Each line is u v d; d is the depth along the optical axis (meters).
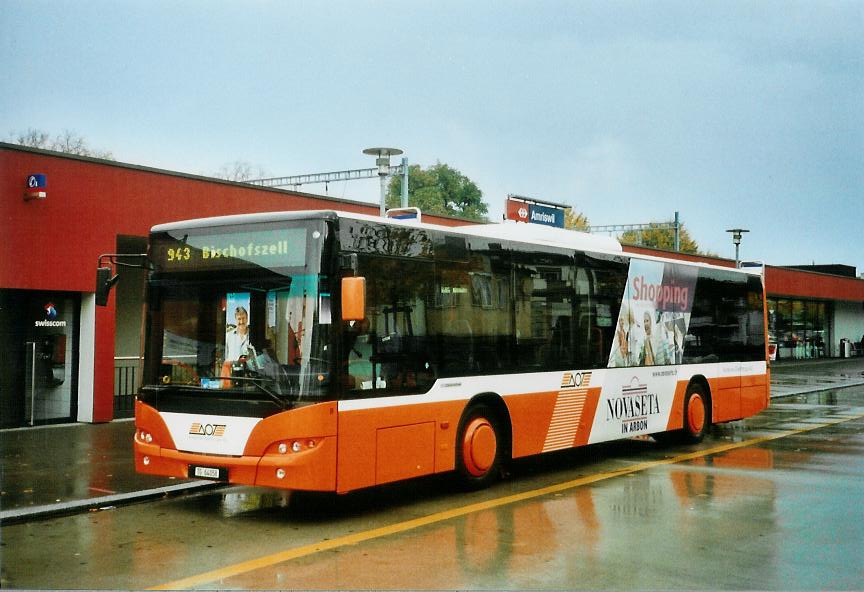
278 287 8.44
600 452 13.91
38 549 7.55
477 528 8.34
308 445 8.11
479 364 10.26
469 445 10.06
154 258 9.23
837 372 37.53
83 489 9.88
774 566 6.96
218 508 9.36
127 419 16.44
